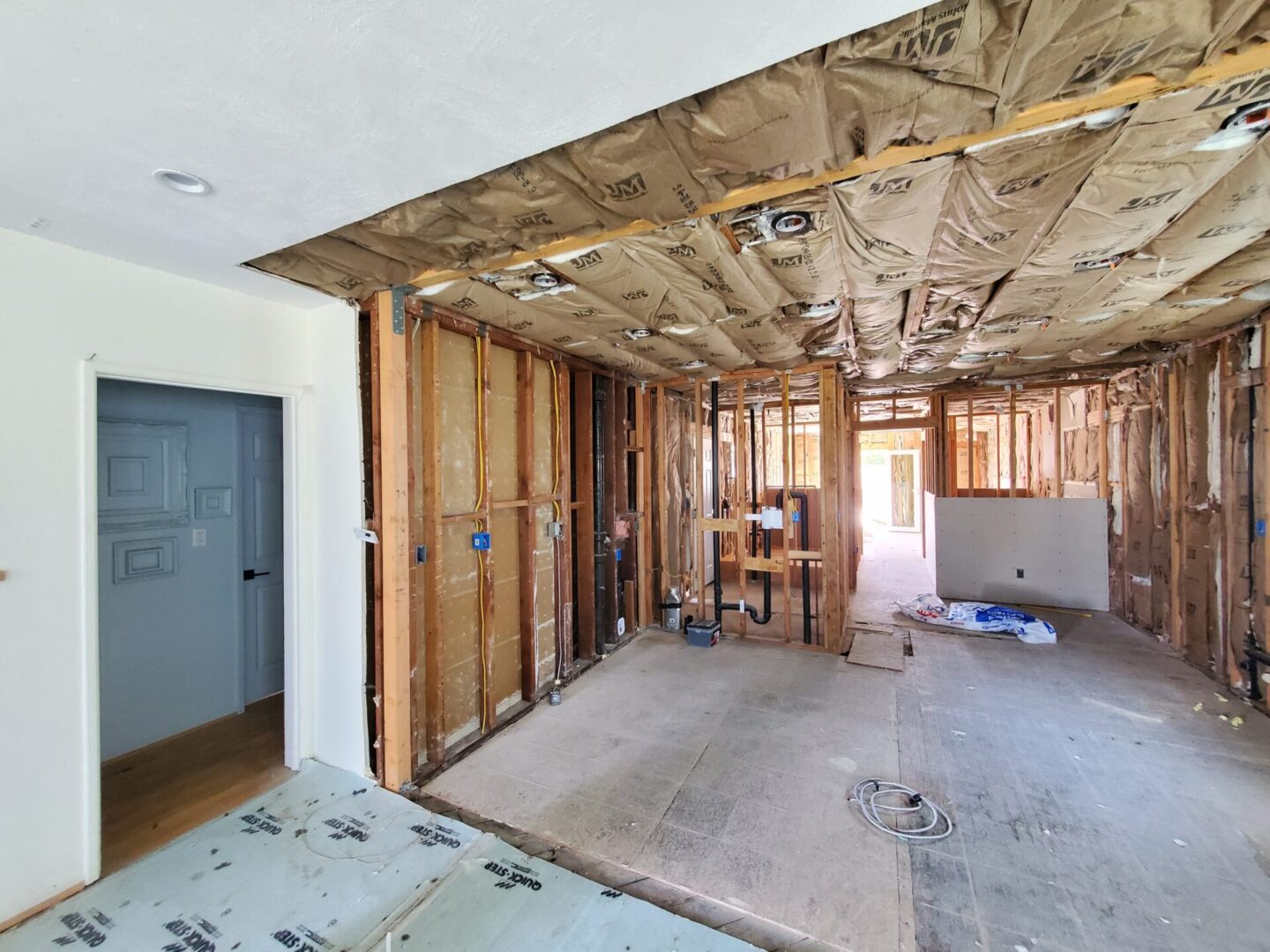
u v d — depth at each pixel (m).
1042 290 2.88
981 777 2.64
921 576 7.47
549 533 3.90
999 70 1.25
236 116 1.31
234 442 3.42
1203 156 1.65
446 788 2.61
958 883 1.98
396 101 1.27
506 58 1.14
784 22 1.06
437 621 2.86
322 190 1.67
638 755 2.90
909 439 12.67
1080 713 3.31
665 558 5.53
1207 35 1.16
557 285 2.63
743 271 2.53
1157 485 4.70
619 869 2.07
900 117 1.41
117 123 1.33
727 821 2.34
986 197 1.89
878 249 2.31
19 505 1.88
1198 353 4.03
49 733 1.94
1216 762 2.74
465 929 1.79
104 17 1.00
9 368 1.87
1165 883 1.96
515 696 3.56
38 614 1.92
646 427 5.32
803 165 1.61
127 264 2.16
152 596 3.03
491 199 1.82
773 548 7.59
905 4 1.03
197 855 2.15
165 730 3.07
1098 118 1.44
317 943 1.75
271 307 2.67
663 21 1.05
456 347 3.15
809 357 4.45
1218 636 3.81
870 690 3.72
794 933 1.77
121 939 1.77
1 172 1.52
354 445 2.69
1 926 1.82
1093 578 5.62
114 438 2.88
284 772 2.74
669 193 1.76
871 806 2.43
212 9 0.99
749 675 4.03
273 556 3.66
